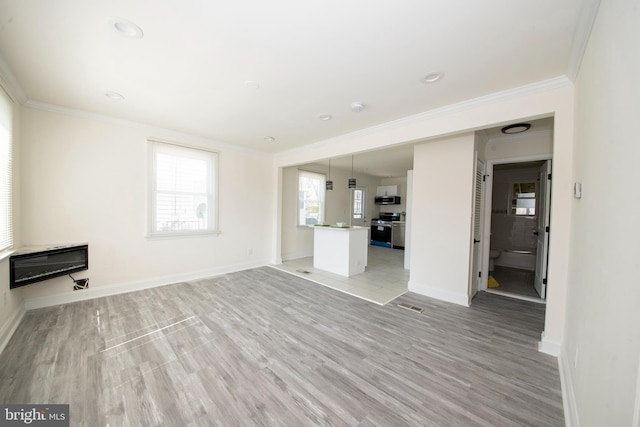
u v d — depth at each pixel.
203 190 4.30
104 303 3.09
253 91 2.46
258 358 2.02
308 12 1.44
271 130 3.66
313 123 3.32
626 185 0.88
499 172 5.83
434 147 3.52
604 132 1.16
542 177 3.73
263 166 5.20
